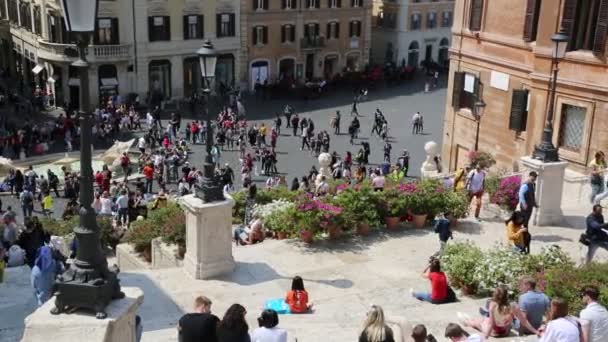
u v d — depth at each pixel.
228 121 48.06
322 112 58.97
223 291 15.66
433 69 77.81
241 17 62.78
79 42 7.36
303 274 16.81
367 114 58.50
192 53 60.12
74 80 55.66
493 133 33.19
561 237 19.75
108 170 36.84
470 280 15.46
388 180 22.02
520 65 30.78
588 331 10.02
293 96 64.56
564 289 13.08
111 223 24.81
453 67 35.91
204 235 16.17
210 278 16.42
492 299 12.45
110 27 55.44
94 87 55.47
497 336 12.23
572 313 12.39
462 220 21.30
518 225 17.14
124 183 33.53
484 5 33.12
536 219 20.86
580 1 27.33
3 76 67.94
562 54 20.28
